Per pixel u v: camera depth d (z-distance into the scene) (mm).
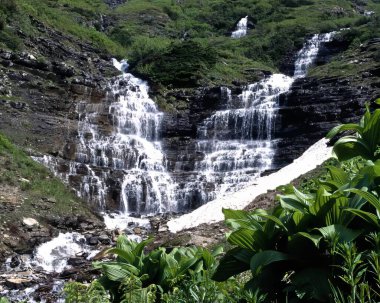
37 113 24422
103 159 24203
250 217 3469
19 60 25953
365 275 2920
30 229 15523
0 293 11148
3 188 17359
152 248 13695
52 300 10797
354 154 3738
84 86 27500
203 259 4219
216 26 57875
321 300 2881
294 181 17188
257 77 37531
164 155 26953
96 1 60938
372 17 46344
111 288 4055
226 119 29359
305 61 41812
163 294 3715
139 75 34500
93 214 19312
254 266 3020
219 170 26453
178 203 23953
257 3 61094
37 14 34781
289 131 27469
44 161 21438
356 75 29281
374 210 3051
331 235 2855
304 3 59562
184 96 31875
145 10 58594
